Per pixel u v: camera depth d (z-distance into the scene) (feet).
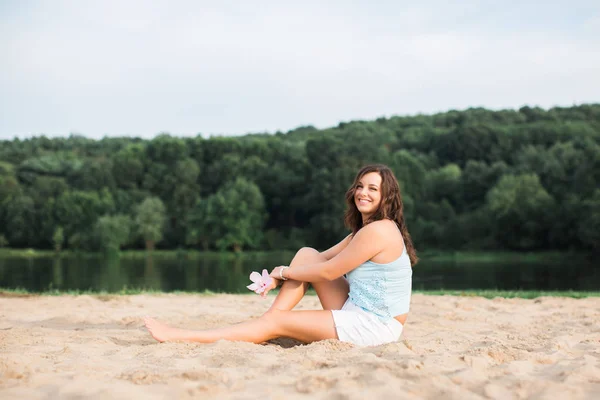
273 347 11.32
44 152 222.48
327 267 11.69
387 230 11.69
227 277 94.68
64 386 7.81
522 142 193.98
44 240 164.55
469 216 149.69
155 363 9.62
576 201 131.95
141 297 25.80
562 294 29.25
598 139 190.08
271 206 182.39
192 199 174.60
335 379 8.15
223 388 7.93
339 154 171.63
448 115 311.06
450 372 8.94
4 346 11.60
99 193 170.60
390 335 11.71
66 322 17.16
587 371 9.35
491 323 17.90
